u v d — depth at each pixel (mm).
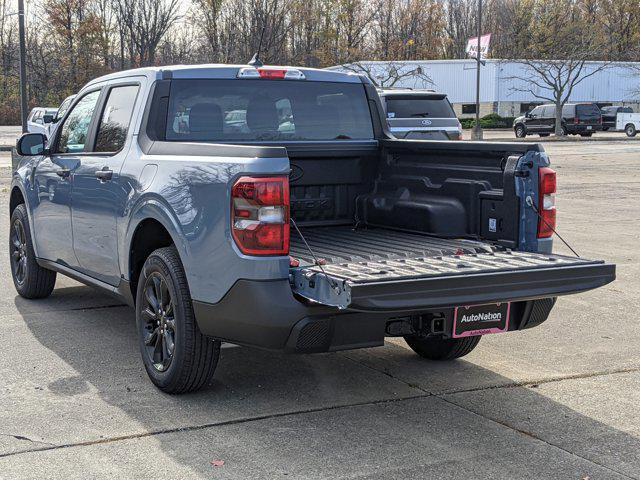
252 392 5277
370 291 4094
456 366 5918
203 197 4723
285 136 5965
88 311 7395
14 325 6883
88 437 4500
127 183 5508
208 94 5707
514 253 5062
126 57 65812
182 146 5129
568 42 62375
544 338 6711
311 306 4504
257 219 4461
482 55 49594
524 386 5477
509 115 62250
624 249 10953
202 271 4734
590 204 16375
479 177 5414
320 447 4402
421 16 76750
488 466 4184
